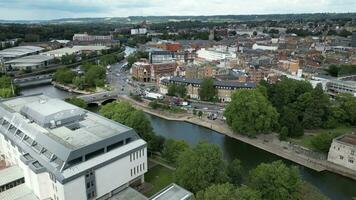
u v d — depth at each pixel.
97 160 102.88
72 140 107.56
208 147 107.50
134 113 148.88
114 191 111.69
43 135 111.00
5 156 136.12
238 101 176.00
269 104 181.25
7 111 140.12
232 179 108.06
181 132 190.75
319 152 148.88
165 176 125.56
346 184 126.62
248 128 172.00
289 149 157.38
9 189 108.94
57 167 97.00
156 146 142.62
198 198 90.44
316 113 184.75
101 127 121.25
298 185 96.56
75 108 134.50
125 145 114.12
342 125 190.88
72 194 95.75
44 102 142.12
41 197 102.06
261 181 98.00
